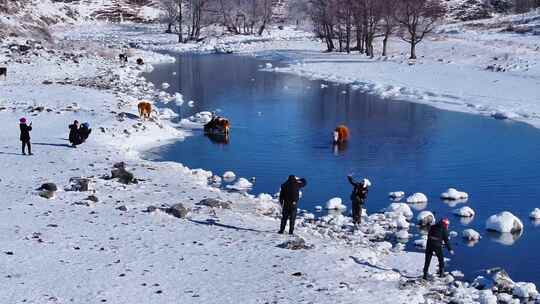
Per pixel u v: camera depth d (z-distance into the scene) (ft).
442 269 53.98
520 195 80.89
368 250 58.34
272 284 46.68
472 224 70.08
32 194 67.56
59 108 124.16
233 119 132.36
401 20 255.70
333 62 240.94
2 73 162.09
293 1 447.42
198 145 108.06
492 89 169.27
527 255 60.80
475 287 52.42
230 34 380.99
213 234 58.18
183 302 42.88
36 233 54.44
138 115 122.83
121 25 410.72
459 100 157.07
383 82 190.39
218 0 408.67
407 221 70.85
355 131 121.49
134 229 57.93
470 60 226.38
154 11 447.01
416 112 143.33
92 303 41.73
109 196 69.87
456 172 92.17
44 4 406.82
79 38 349.20
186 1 411.95
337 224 68.23
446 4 431.02
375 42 289.74
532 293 50.78
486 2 434.30
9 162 84.69
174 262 50.24
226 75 212.43
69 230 56.18
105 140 103.19
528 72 192.95
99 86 159.43
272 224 64.54
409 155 102.22
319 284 47.24
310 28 410.11
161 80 195.62
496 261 59.31
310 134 118.11
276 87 183.93
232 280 47.16
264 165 95.45
